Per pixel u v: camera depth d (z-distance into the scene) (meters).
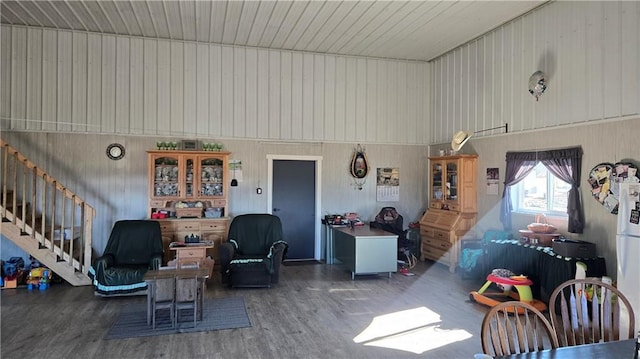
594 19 5.00
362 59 8.04
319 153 7.80
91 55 6.74
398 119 8.26
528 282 4.88
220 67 7.28
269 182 7.52
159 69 7.01
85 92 6.73
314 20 6.18
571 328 2.40
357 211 8.02
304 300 5.28
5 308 4.89
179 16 6.05
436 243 7.33
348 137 7.96
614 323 2.41
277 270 5.96
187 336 4.07
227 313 4.74
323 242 7.83
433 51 7.77
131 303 5.12
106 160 6.81
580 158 5.16
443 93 8.00
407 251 7.35
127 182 6.89
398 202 8.26
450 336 4.11
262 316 4.66
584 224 5.11
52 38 6.60
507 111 6.40
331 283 6.15
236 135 7.34
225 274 5.96
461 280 6.35
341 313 4.78
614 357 1.90
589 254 4.79
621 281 4.07
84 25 6.45
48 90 6.59
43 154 6.57
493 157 6.69
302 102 7.69
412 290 5.78
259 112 7.46
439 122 8.12
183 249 5.90
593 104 5.01
